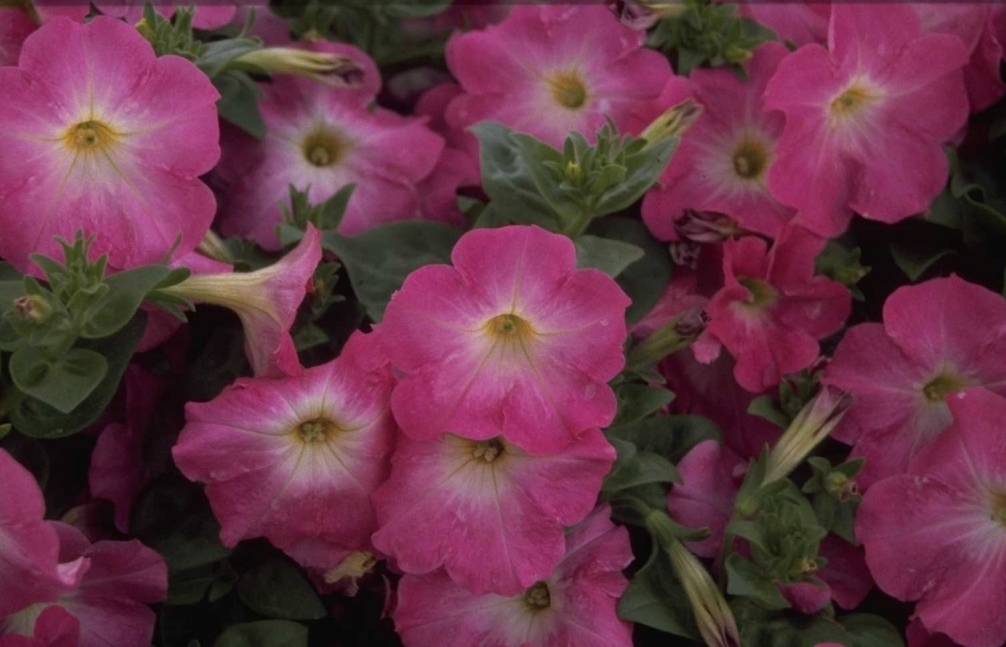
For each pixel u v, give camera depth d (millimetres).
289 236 518
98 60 463
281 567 503
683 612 491
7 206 463
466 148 584
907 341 518
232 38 569
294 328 511
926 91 549
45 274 453
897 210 546
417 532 476
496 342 473
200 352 522
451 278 459
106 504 502
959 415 500
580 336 465
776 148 534
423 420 463
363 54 590
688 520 510
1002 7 567
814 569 484
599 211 508
